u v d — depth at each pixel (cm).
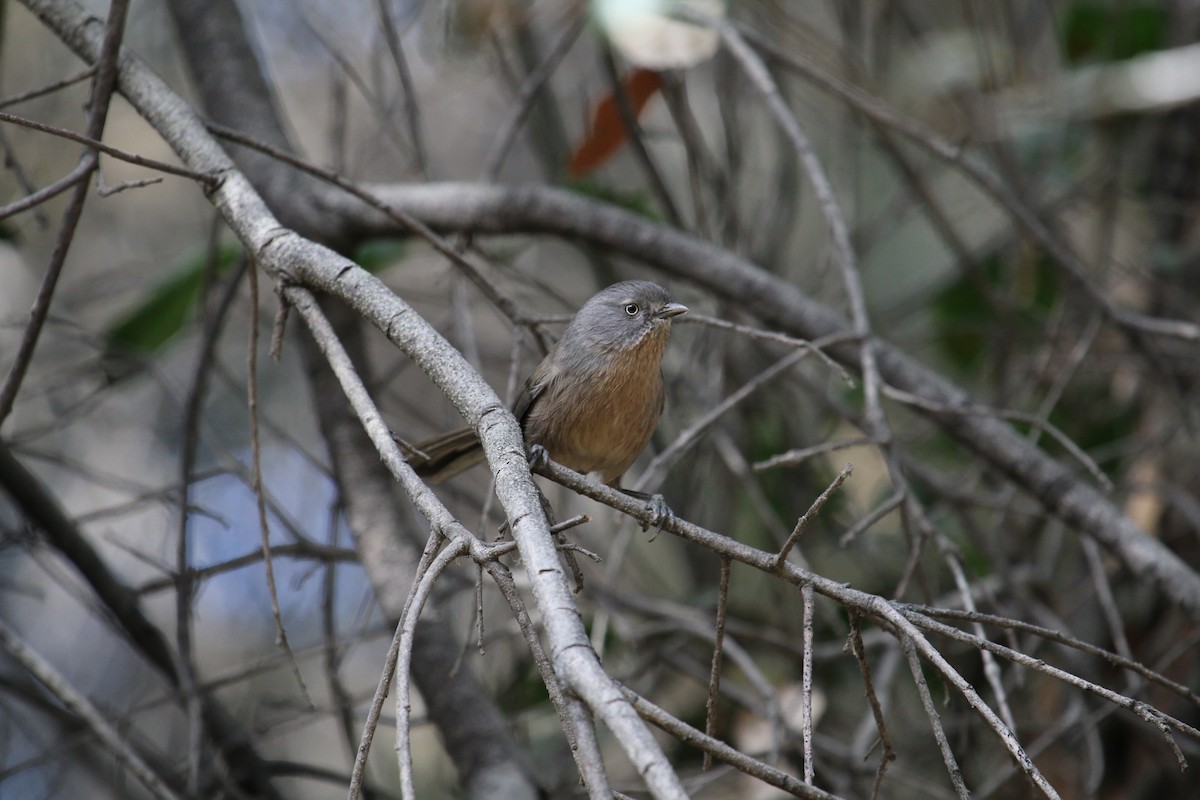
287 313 634
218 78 1070
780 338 740
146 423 1399
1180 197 1294
